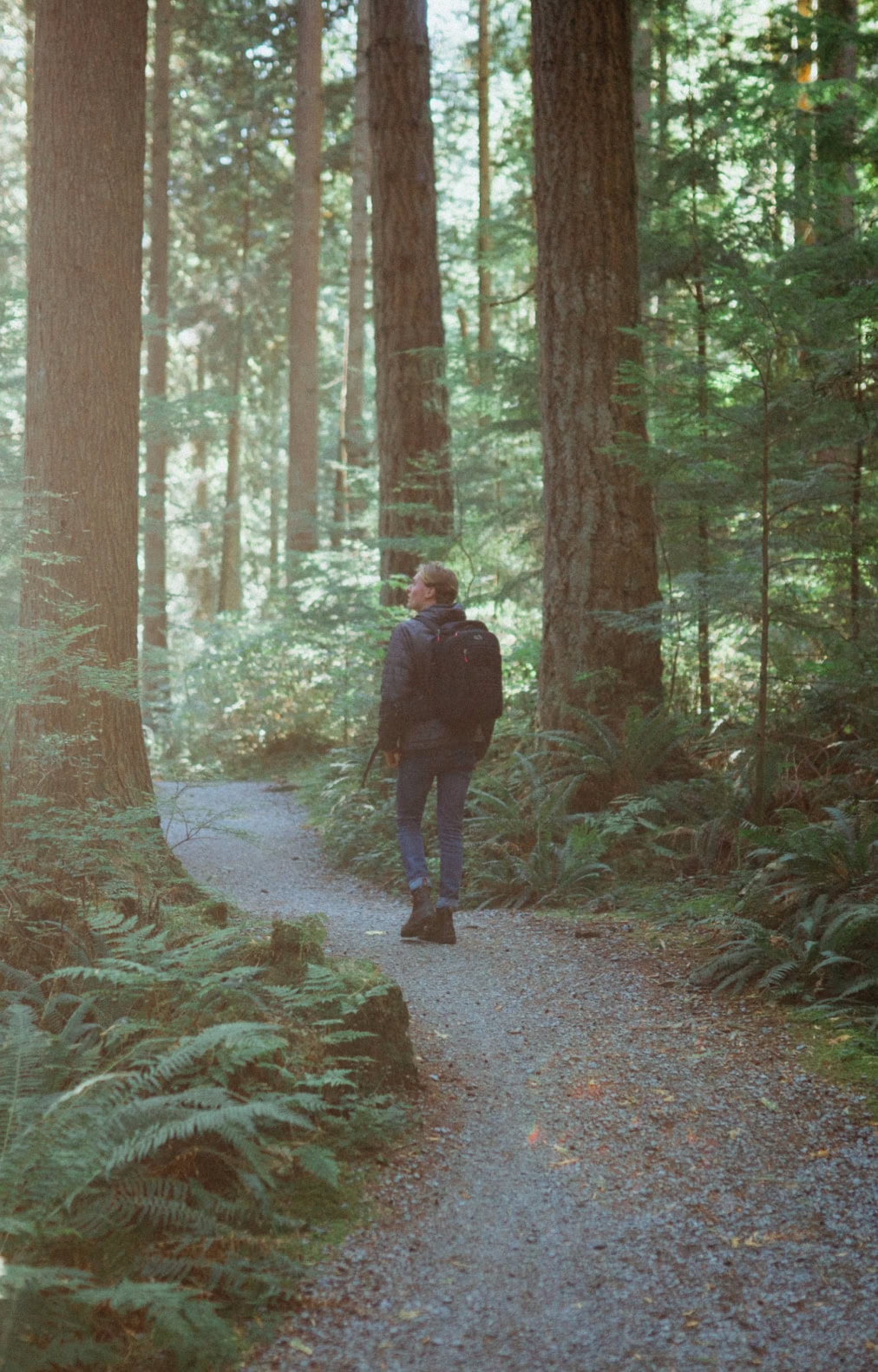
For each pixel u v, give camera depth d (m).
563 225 8.04
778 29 9.91
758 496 7.04
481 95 19.50
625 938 5.70
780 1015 4.56
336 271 28.42
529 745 8.47
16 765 5.64
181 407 15.02
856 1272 2.80
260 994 3.95
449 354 10.77
